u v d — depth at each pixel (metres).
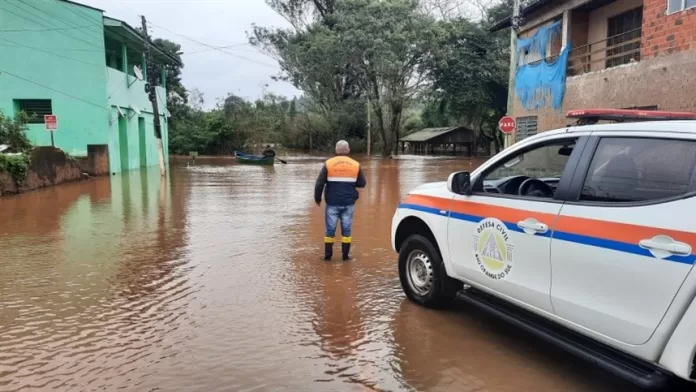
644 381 3.12
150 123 30.03
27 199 14.34
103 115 22.48
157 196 15.23
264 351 4.28
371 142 53.44
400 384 3.75
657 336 3.01
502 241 4.20
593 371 3.97
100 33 22.05
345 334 4.66
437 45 41.03
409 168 29.44
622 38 17.09
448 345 4.43
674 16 13.02
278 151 53.03
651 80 13.80
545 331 3.90
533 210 3.95
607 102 15.54
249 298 5.65
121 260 7.34
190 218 11.08
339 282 6.28
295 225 10.23
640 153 3.38
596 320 3.40
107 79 22.53
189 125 51.34
